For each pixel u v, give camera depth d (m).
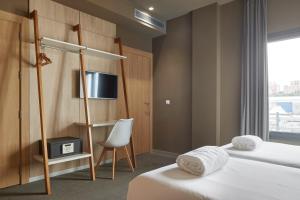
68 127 3.33
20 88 2.83
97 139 3.74
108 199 2.47
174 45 4.64
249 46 3.62
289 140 3.40
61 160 2.77
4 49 2.71
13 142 2.77
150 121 4.91
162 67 4.85
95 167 3.50
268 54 3.57
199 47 4.15
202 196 1.27
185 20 4.46
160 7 4.11
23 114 2.85
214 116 3.96
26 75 2.88
